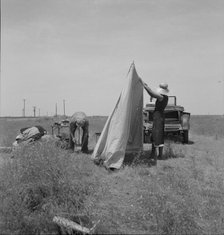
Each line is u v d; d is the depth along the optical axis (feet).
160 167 31.22
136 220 19.76
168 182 25.54
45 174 21.47
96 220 19.20
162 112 34.71
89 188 22.41
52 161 22.75
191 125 96.99
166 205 20.47
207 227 19.94
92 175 26.12
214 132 71.51
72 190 21.15
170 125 48.78
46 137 35.24
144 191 23.34
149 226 19.25
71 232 18.19
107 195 22.85
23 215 19.30
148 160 33.88
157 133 34.53
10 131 71.82
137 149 35.24
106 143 31.22
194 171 29.50
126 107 31.01
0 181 21.63
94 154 31.50
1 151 35.06
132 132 34.76
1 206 19.61
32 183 20.99
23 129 37.01
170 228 18.86
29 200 20.57
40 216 19.19
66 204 19.97
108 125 31.63
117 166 29.58
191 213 20.65
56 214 19.17
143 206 20.85
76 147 36.09
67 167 22.95
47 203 19.81
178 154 37.73
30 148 24.86
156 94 33.45
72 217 19.38
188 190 24.31
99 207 20.97
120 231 18.61
